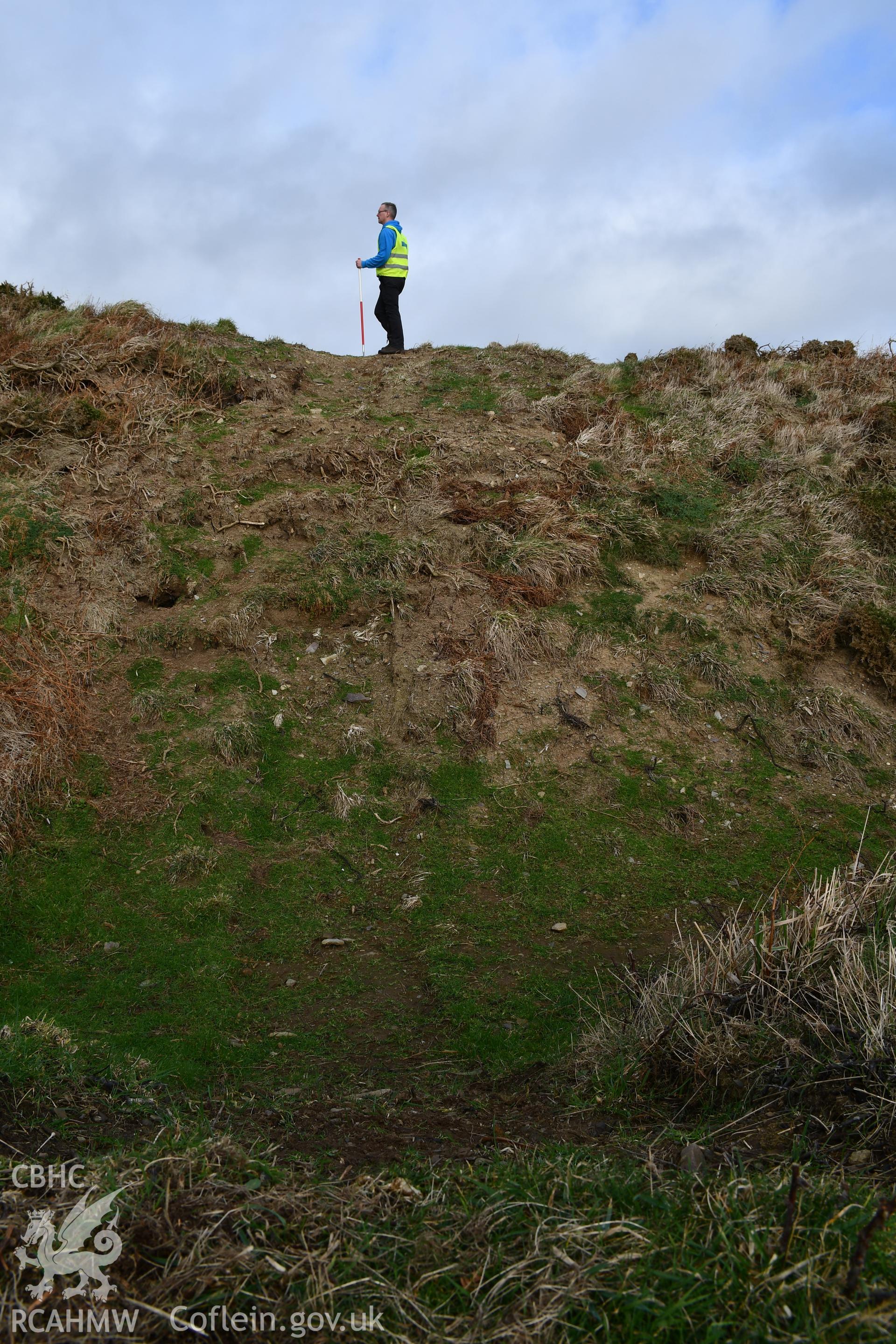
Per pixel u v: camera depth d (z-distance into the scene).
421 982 5.07
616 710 7.42
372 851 6.21
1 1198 2.59
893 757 7.44
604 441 9.82
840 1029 3.51
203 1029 4.51
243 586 7.86
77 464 8.52
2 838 5.63
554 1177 2.87
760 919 4.41
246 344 11.30
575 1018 4.69
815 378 11.79
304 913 5.61
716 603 8.31
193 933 5.29
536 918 5.67
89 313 10.85
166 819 6.07
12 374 9.31
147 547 7.89
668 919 5.71
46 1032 4.11
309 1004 4.84
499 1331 2.18
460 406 10.32
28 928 5.15
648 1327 2.19
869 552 9.06
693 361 11.66
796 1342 2.09
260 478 8.77
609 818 6.60
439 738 7.08
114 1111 3.61
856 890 4.47
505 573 8.20
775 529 8.93
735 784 6.98
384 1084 4.10
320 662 7.55
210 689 7.12
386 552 8.18
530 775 6.88
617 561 8.62
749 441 10.09
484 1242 2.53
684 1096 3.72
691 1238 2.48
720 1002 3.89
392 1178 2.97
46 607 7.36
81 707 6.71
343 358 11.73
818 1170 2.92
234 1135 3.47
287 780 6.64
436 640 7.68
